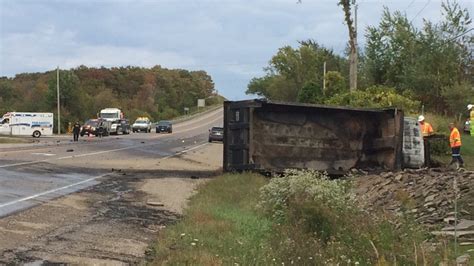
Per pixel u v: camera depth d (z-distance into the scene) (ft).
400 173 56.34
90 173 71.82
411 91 134.00
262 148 68.39
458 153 73.67
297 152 69.97
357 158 72.59
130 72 540.52
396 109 70.13
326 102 117.50
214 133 176.86
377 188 52.11
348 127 72.64
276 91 317.42
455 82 134.92
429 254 25.98
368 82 162.09
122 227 38.65
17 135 209.15
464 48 148.05
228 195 54.34
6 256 28.50
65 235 34.50
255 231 36.37
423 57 142.51
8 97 421.59
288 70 307.58
